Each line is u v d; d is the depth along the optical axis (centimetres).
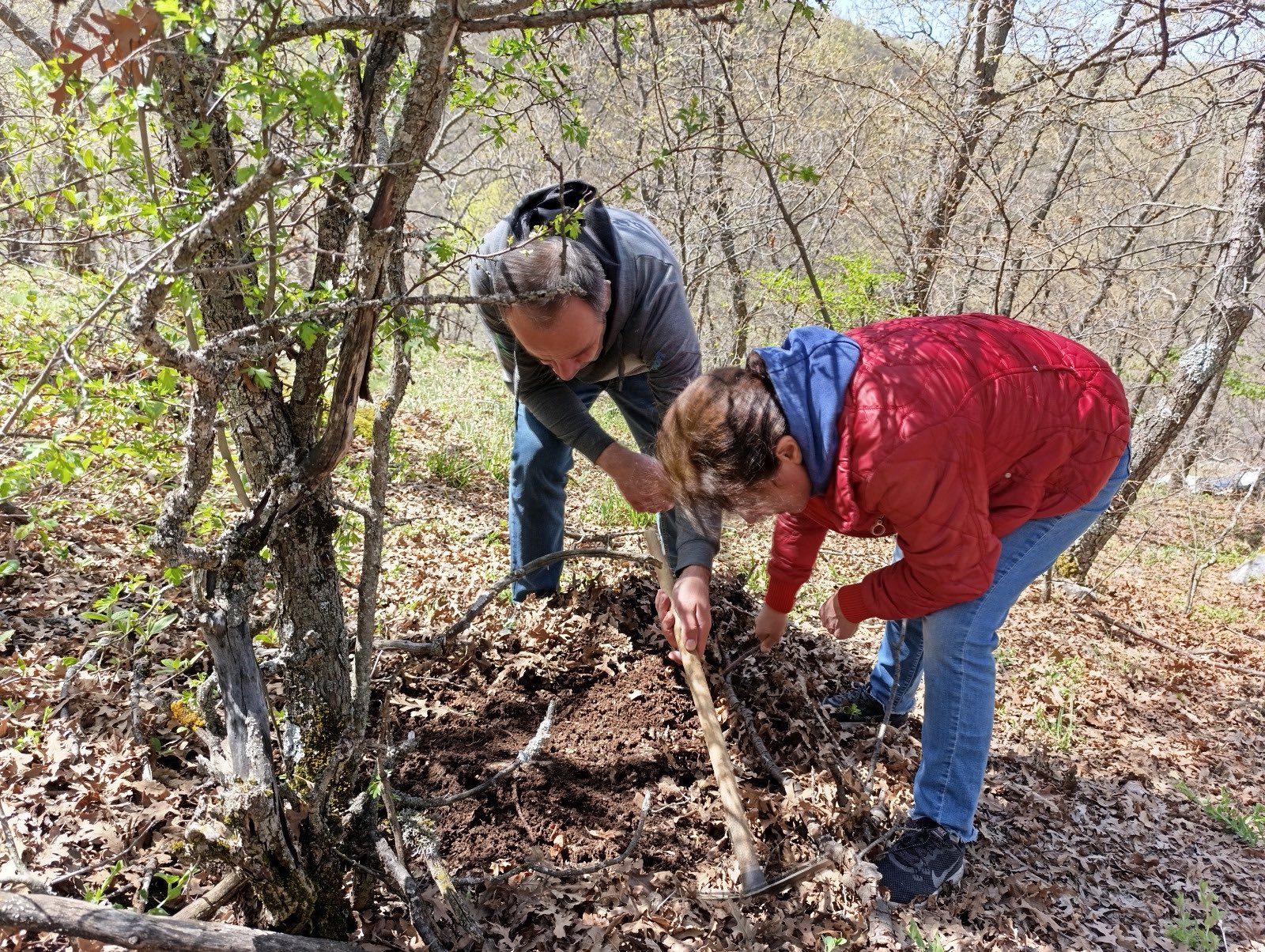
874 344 195
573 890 201
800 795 240
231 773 151
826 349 191
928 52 694
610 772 243
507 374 292
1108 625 520
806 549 239
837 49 841
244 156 154
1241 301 595
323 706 178
